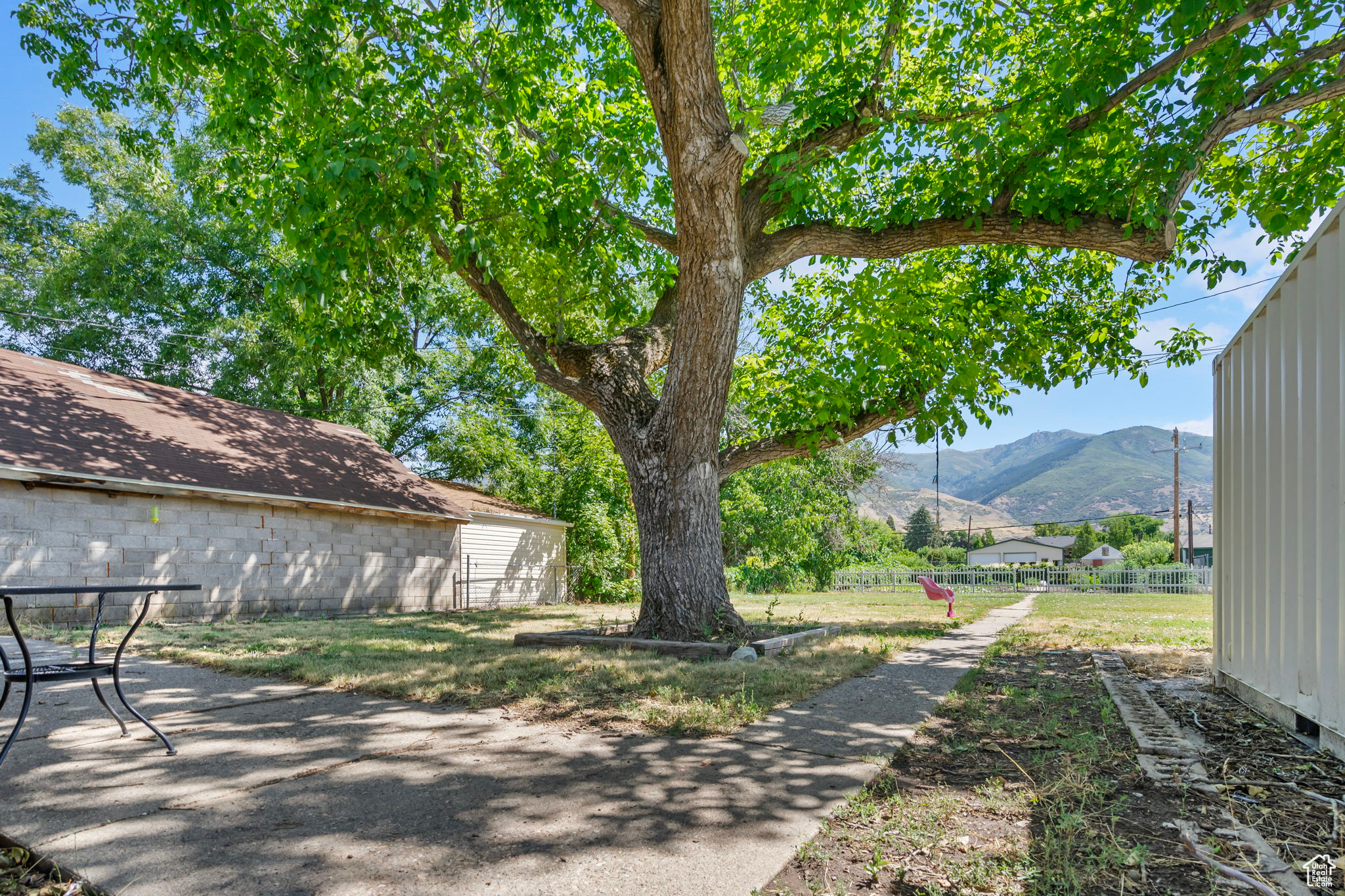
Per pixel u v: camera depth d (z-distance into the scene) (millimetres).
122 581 10906
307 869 2352
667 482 8242
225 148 11352
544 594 19453
